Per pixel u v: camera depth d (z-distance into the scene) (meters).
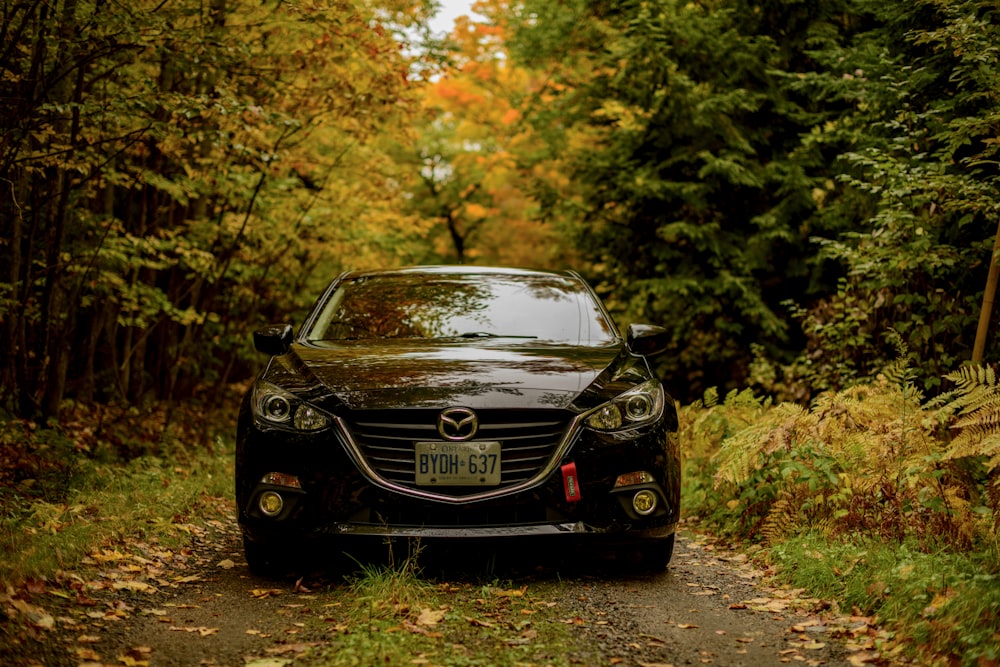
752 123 12.68
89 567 4.07
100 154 7.57
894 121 6.64
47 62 6.61
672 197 12.77
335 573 4.25
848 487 4.75
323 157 11.10
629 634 3.42
